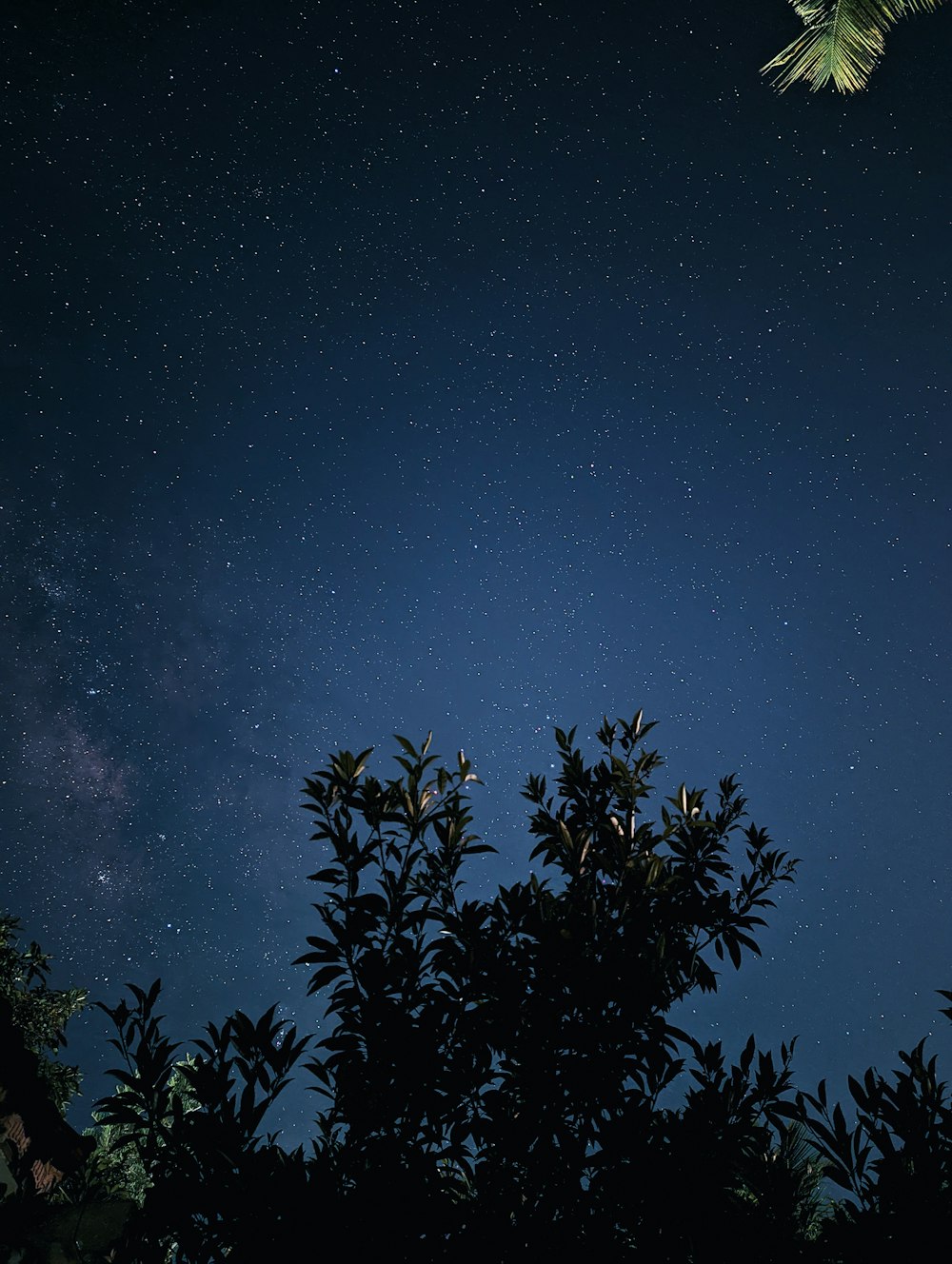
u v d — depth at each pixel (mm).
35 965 5215
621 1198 1887
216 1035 1971
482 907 2385
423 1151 1995
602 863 2578
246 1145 1838
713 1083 2053
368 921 2209
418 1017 2100
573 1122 2105
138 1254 1700
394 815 2361
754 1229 1822
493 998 2170
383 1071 2025
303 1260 1695
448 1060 2090
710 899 2564
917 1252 1517
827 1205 2094
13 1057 2166
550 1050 2086
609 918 2369
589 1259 1841
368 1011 2084
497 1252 1817
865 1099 1728
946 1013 1770
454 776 2486
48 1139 2064
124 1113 1889
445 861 2414
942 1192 1559
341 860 2312
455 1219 1845
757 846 2713
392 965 2162
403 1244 1776
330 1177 1807
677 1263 1831
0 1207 1708
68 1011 5188
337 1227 1736
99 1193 1842
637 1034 2139
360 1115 1979
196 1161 1822
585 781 2803
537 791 2865
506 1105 2076
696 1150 1899
